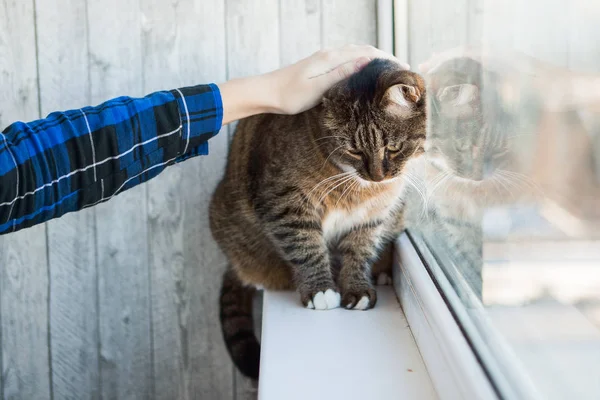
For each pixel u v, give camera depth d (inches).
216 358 85.9
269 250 71.0
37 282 83.5
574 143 23.0
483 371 32.0
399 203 67.4
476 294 39.4
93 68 79.1
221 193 75.6
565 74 24.1
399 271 61.5
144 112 43.7
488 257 36.6
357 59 58.0
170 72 79.2
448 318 39.3
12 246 82.7
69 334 84.9
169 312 84.9
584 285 21.8
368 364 45.3
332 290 60.2
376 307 59.4
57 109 79.7
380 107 59.7
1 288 83.4
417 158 64.6
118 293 84.3
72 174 40.9
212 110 47.1
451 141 50.5
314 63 55.3
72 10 78.0
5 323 84.3
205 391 86.4
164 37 78.6
